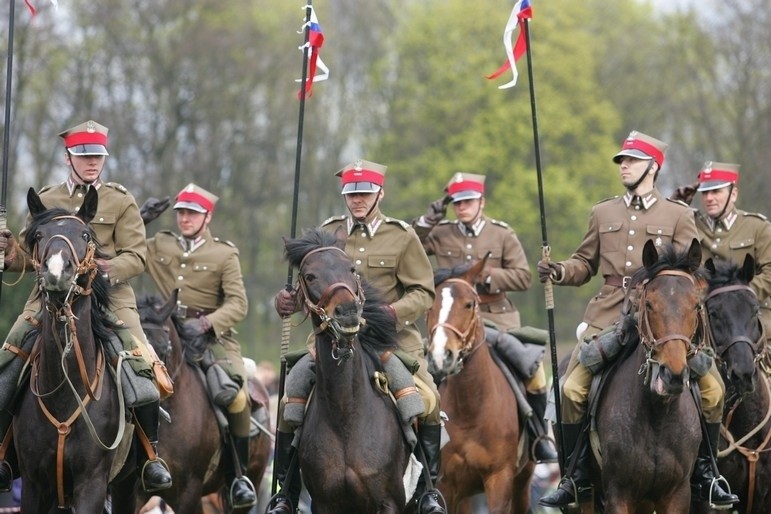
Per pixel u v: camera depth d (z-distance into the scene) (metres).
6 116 20.33
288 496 19.27
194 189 25.80
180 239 25.97
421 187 76.69
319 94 75.62
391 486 18.28
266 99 71.69
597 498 20.80
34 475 18.53
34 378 18.56
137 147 64.69
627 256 21.36
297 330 76.88
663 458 18.91
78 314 18.39
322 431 18.19
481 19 77.38
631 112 82.25
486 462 23.22
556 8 79.31
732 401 21.08
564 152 79.12
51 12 57.31
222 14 68.38
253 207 73.25
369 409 18.31
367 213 20.50
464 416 23.17
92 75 64.50
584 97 78.44
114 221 20.59
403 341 20.19
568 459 20.45
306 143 74.94
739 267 21.33
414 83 78.56
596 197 79.12
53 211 17.98
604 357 19.91
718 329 20.50
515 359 25.16
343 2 81.06
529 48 22.41
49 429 18.28
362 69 80.75
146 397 19.12
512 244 27.42
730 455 20.94
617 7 84.75
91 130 20.56
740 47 61.31
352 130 79.62
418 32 78.00
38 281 18.05
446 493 23.33
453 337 22.22
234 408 24.25
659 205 21.52
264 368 39.69
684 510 19.23
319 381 18.09
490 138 77.12
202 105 66.88
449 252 27.56
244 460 24.61
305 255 17.81
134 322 20.42
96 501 18.28
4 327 42.56
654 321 18.14
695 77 66.69
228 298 25.39
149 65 65.38
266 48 70.81
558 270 21.72
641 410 18.94
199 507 23.59
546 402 25.58
